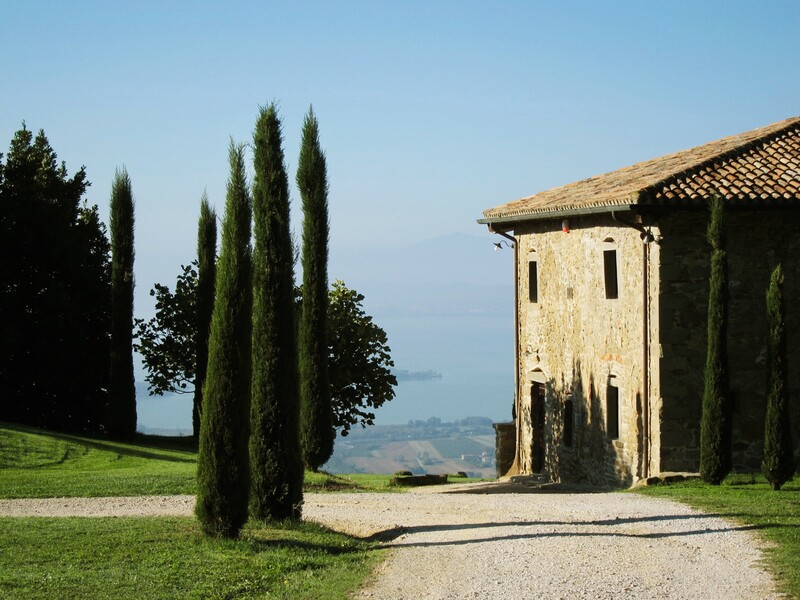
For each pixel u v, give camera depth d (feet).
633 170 96.78
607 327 79.66
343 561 45.27
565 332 88.22
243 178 49.19
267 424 54.08
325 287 85.56
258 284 54.29
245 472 48.93
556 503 61.98
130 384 108.06
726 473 67.21
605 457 79.97
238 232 48.93
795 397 73.15
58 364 116.67
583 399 84.38
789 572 39.70
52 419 118.42
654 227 71.56
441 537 50.88
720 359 66.80
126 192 108.47
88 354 119.85
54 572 40.88
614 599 36.63
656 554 44.09
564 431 88.43
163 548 46.01
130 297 108.37
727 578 39.40
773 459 63.62
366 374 119.85
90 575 40.60
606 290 80.07
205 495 48.44
